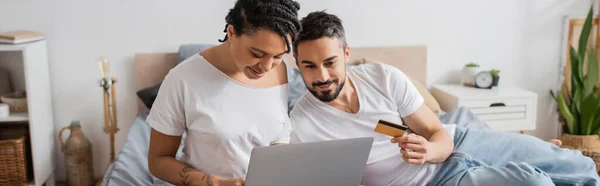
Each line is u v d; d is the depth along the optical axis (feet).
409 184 5.47
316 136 5.45
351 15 9.73
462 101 9.30
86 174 9.02
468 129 6.16
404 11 9.93
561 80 10.77
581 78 9.62
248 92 4.77
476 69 10.05
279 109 5.02
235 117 4.71
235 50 4.21
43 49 8.68
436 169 5.49
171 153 4.88
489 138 5.94
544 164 5.49
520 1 10.32
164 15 9.14
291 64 9.34
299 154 4.21
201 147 4.80
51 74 9.01
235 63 4.62
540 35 10.54
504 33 10.41
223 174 4.87
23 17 8.72
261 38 3.99
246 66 4.24
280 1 4.07
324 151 4.31
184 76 4.58
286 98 5.21
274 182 4.30
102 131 9.41
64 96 9.14
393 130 4.79
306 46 4.81
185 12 9.19
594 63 9.34
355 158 4.50
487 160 5.65
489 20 10.30
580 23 10.05
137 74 9.17
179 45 9.29
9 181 8.35
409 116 5.64
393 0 9.84
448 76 10.43
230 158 4.79
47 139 8.86
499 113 9.48
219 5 9.28
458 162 5.37
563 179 5.30
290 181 4.36
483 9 10.23
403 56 9.98
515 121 9.58
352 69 5.70
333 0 9.60
